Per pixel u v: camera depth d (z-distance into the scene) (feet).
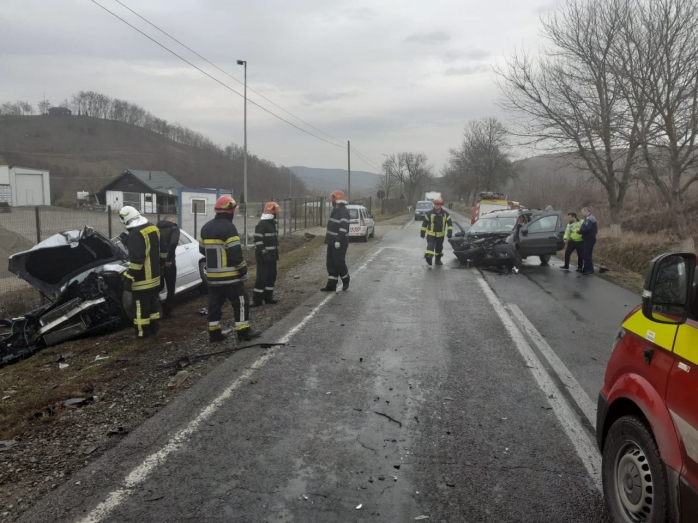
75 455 12.50
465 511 10.33
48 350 23.59
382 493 10.93
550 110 57.11
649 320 8.79
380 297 32.19
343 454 12.53
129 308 25.25
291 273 42.52
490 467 11.98
